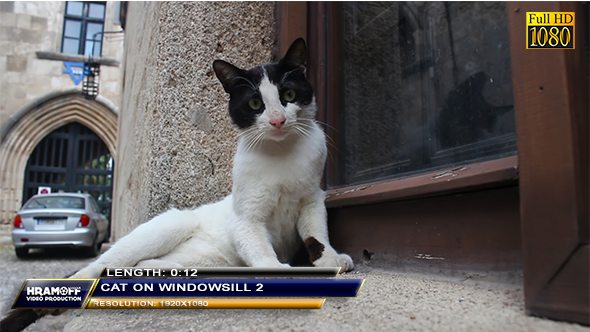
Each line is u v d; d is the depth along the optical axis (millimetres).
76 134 13492
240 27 2412
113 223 8375
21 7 12867
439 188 1378
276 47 2463
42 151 13336
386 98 2227
